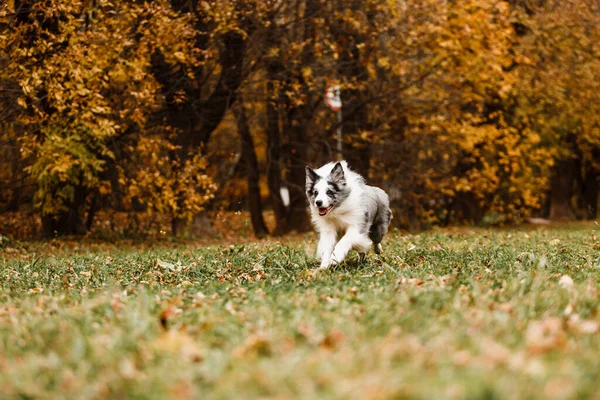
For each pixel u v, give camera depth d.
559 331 5.12
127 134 19.61
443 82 22.45
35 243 17.98
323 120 23.47
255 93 20.78
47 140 16.36
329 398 3.69
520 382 3.83
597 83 23.89
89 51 15.73
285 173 24.03
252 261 10.68
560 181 33.91
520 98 24.77
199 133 20.81
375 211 10.59
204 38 19.50
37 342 5.31
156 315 6.05
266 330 5.31
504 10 21.28
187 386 4.02
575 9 24.02
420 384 3.82
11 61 14.99
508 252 10.73
